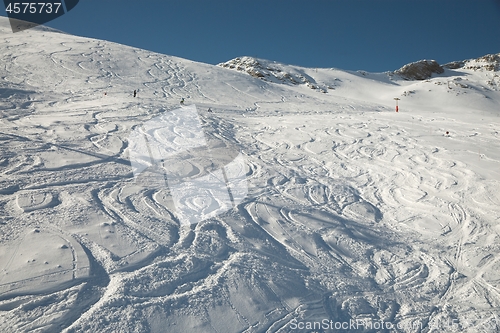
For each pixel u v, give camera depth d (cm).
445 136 1445
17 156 706
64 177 650
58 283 357
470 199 802
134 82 2314
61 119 1094
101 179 677
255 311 381
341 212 726
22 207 503
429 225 686
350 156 1160
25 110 1156
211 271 435
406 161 1102
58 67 2198
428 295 463
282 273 462
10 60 2112
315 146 1261
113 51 2947
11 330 295
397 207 777
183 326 340
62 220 482
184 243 491
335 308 414
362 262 536
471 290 477
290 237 577
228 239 529
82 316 323
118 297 354
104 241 450
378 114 2142
